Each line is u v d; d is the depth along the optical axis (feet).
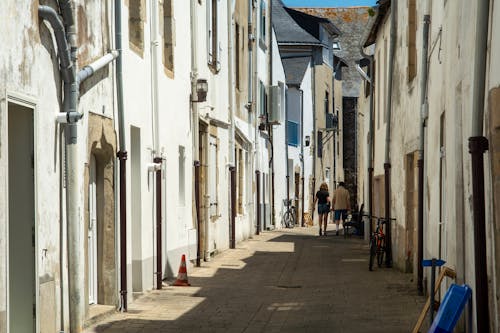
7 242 34.14
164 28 69.00
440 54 49.75
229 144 97.86
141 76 58.65
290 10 183.01
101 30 48.91
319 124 183.62
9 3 34.35
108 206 51.42
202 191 83.87
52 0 40.22
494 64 30.25
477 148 31.53
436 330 30.81
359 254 92.43
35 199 37.93
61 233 41.81
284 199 153.58
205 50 83.92
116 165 51.90
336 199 127.85
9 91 34.35
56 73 40.88
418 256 58.85
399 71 75.25
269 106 135.33
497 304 29.89
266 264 81.15
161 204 62.44
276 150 146.82
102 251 51.34
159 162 61.87
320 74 181.57
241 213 111.65
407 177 70.95
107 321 47.55
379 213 94.22
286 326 46.70
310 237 122.83
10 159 37.96
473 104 31.89
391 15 79.15
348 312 51.24
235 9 103.65
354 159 220.84
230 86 97.60
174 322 47.80
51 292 40.09
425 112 56.75
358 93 223.51
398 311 51.08
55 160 40.96
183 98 73.46
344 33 233.55
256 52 120.98
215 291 61.26
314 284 65.72
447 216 45.27
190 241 75.66
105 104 49.44
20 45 35.68
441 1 49.98
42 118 38.96
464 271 38.83
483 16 31.65
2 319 33.58
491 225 31.09
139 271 58.34
